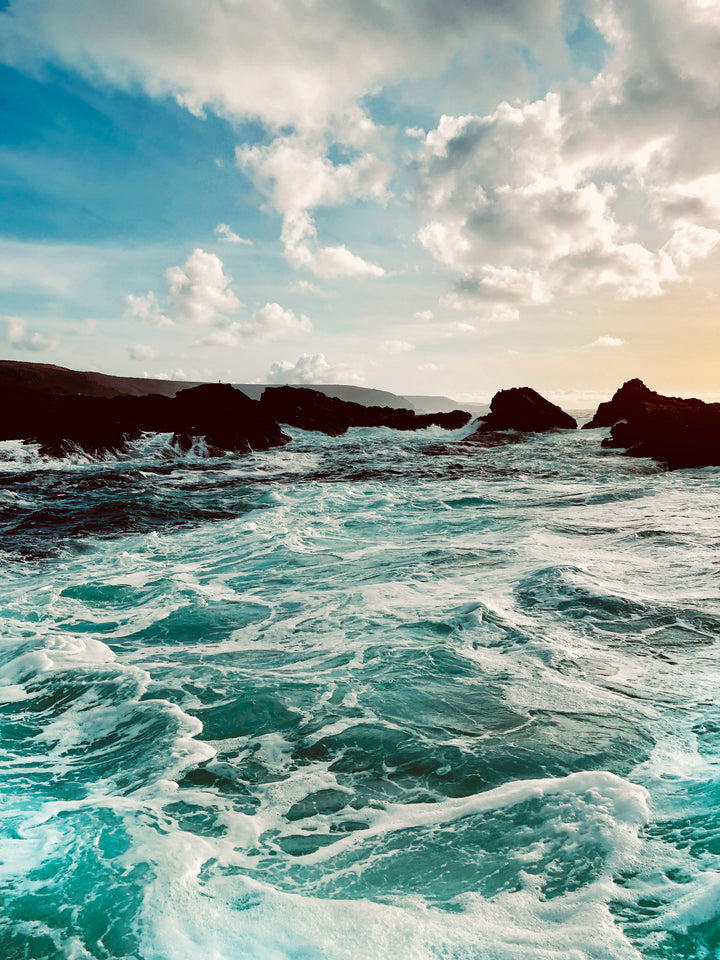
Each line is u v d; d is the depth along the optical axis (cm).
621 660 529
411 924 250
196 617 695
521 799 337
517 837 305
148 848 296
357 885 276
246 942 240
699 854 282
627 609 653
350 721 441
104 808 333
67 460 2238
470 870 283
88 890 266
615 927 243
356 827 322
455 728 424
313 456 2656
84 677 527
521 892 267
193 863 287
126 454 2459
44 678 525
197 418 2944
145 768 386
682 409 2703
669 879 268
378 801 346
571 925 246
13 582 854
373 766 383
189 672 537
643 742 395
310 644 597
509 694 471
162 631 653
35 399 2769
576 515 1225
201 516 1327
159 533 1169
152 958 231
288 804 345
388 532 1124
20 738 429
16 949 234
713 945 232
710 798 325
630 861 280
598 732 409
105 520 1250
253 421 3053
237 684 509
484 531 1098
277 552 991
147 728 438
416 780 365
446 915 255
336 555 962
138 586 823
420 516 1271
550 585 739
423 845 304
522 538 1020
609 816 313
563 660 531
